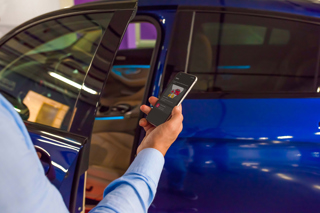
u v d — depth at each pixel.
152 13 1.19
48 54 1.14
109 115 1.98
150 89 1.13
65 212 0.38
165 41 1.15
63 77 1.06
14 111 0.34
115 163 1.61
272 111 1.08
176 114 0.59
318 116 1.07
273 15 1.17
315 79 1.20
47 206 0.35
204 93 1.13
